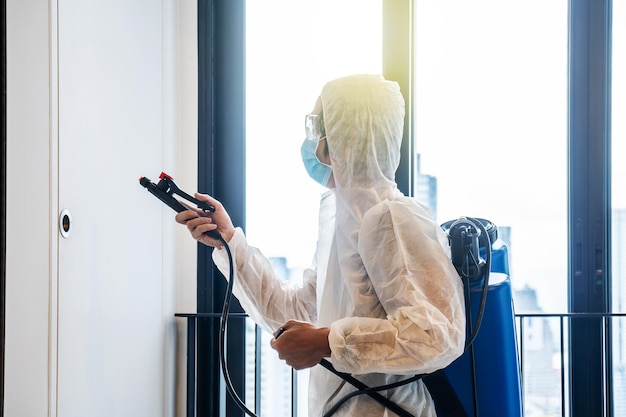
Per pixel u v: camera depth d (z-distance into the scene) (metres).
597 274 2.45
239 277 1.62
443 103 2.49
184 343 2.46
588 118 2.45
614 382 2.46
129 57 1.95
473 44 2.48
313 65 2.51
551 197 2.47
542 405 2.48
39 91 1.39
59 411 1.48
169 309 2.36
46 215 1.42
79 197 1.58
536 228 2.48
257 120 2.53
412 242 1.24
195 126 2.48
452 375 1.34
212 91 2.49
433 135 2.49
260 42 2.53
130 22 1.95
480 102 2.48
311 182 2.50
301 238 2.50
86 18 1.63
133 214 1.99
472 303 1.35
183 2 2.48
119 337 1.87
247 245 1.64
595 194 2.44
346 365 1.19
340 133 1.34
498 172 2.48
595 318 2.45
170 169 2.37
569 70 2.46
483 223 1.57
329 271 1.39
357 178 1.34
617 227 2.47
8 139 1.26
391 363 1.16
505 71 2.47
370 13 2.49
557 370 2.47
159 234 2.25
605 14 2.43
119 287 1.87
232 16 2.52
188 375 2.43
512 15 2.47
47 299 1.42
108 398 1.78
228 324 2.50
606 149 2.45
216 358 2.48
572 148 2.45
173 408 2.40
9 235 1.27
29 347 1.34
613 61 2.46
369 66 2.49
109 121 1.79
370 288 1.30
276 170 2.52
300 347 1.23
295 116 2.51
